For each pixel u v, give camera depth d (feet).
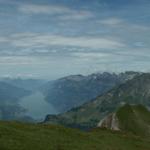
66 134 206.08
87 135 217.56
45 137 178.60
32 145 151.53
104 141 210.38
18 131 178.19
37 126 215.10
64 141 179.63
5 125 193.47
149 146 231.30
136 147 219.41
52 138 180.75
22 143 151.23
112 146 200.54
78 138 201.16
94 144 191.21
